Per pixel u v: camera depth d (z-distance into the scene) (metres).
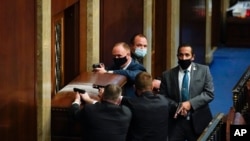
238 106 10.54
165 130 8.80
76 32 10.47
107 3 11.45
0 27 7.73
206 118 9.88
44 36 8.68
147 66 13.70
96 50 10.67
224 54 20.77
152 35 14.81
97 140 8.12
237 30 21.98
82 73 10.01
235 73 18.53
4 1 7.79
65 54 10.41
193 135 9.82
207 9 18.92
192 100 9.70
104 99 8.21
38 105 8.75
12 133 8.16
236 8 22.12
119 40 12.11
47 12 8.73
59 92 9.26
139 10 13.16
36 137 8.79
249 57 20.48
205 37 18.89
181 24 16.06
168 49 15.37
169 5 15.17
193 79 9.86
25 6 8.30
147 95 8.66
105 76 9.78
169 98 9.94
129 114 8.26
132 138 8.62
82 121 8.26
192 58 9.91
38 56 8.66
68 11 10.33
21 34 8.24
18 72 8.21
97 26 10.65
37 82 8.70
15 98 8.18
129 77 9.89
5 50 7.87
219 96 16.08
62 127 8.93
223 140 9.01
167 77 9.99
